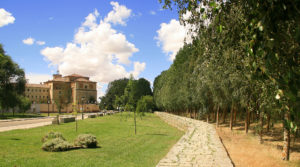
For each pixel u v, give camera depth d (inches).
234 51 282.4
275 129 883.4
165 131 986.7
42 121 1311.5
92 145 516.4
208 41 282.5
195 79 1141.7
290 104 98.7
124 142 626.5
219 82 826.8
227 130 959.6
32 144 516.1
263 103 421.4
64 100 3599.9
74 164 350.0
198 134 650.2
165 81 2278.5
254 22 104.0
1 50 1768.0
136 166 362.0
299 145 609.0
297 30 86.7
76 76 4040.4
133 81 1069.8
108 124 1187.9
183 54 1540.4
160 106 2974.9
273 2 92.7
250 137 737.0
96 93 4062.5
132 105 975.6
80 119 1542.8
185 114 2153.1
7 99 1774.1
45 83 4020.7
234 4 203.3
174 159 341.7
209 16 239.6
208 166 300.2
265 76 107.7
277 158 442.0
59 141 470.3
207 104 1151.0
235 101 813.9
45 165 336.8
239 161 398.0
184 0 260.5
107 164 364.8
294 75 90.0
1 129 820.0
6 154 397.7
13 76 1847.9
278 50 103.7
